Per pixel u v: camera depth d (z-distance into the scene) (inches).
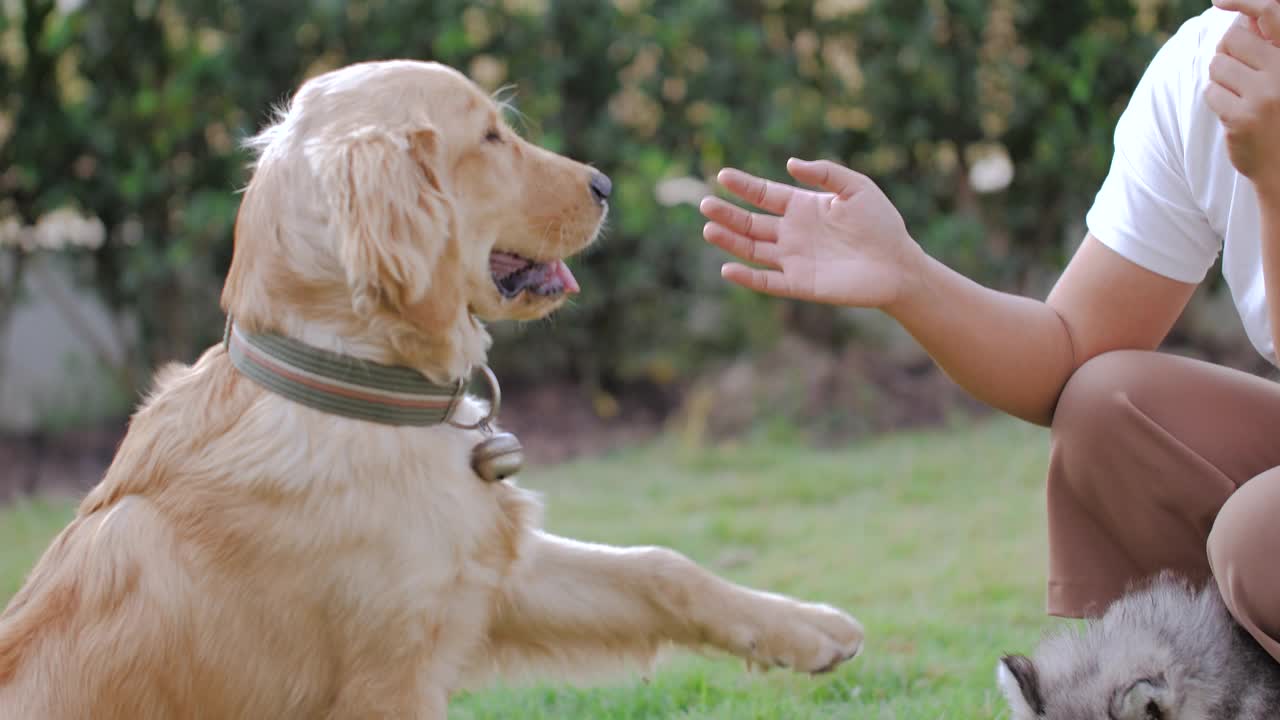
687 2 308.0
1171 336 310.7
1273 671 95.3
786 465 283.0
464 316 108.9
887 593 181.9
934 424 313.0
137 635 99.2
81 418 319.6
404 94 106.6
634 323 328.5
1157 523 104.6
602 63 315.9
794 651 113.6
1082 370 106.0
